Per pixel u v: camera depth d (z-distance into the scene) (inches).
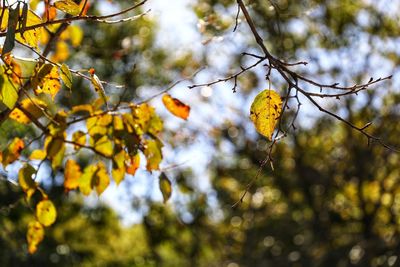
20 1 143.5
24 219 401.7
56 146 181.9
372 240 533.3
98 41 466.9
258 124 151.8
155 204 498.0
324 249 608.4
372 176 590.9
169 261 601.9
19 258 419.2
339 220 625.3
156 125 181.0
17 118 184.2
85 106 182.9
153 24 491.8
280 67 148.5
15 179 233.3
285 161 652.1
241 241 664.4
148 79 526.9
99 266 564.7
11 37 139.4
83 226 528.4
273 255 653.3
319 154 638.5
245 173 653.9
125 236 564.7
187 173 468.8
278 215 666.8
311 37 539.5
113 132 179.5
